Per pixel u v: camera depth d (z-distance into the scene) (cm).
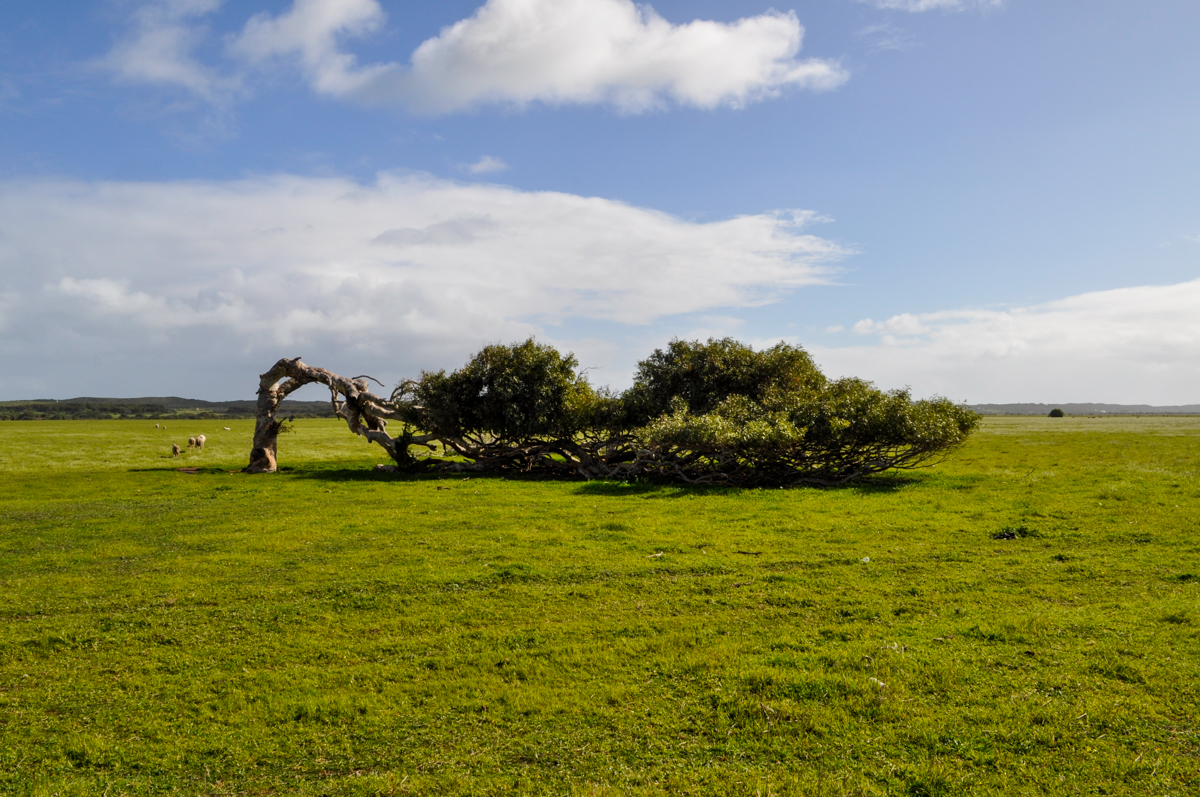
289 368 3872
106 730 760
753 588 1293
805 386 3500
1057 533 1689
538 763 674
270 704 813
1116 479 2700
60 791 632
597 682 865
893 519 1952
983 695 784
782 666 888
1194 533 1648
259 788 638
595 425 3534
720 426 2847
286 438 6625
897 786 613
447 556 1588
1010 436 6328
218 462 4428
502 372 3484
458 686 862
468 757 685
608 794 604
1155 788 593
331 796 618
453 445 3712
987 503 2184
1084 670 843
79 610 1219
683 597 1249
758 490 2698
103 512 2333
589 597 1264
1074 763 638
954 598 1198
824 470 2995
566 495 2656
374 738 732
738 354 3622
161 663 962
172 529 1989
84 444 5750
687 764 665
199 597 1279
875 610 1132
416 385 3700
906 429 2745
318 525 2014
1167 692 773
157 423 10350
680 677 873
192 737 740
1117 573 1325
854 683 814
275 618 1155
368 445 5856
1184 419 12825
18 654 999
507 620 1139
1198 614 1027
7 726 775
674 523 1977
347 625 1119
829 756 671
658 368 3709
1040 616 1049
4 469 3919
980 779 617
